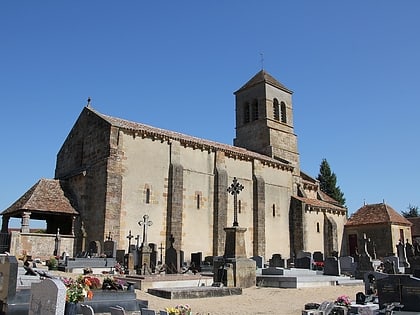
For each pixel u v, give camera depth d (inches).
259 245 1476.4
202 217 1331.2
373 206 1900.8
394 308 503.2
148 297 659.4
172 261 1047.0
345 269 1280.8
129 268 944.9
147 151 1235.2
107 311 494.3
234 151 1478.8
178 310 462.9
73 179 1226.6
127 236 1123.9
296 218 1637.6
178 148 1307.8
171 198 1243.8
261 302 673.6
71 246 1099.9
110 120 1221.7
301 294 778.8
